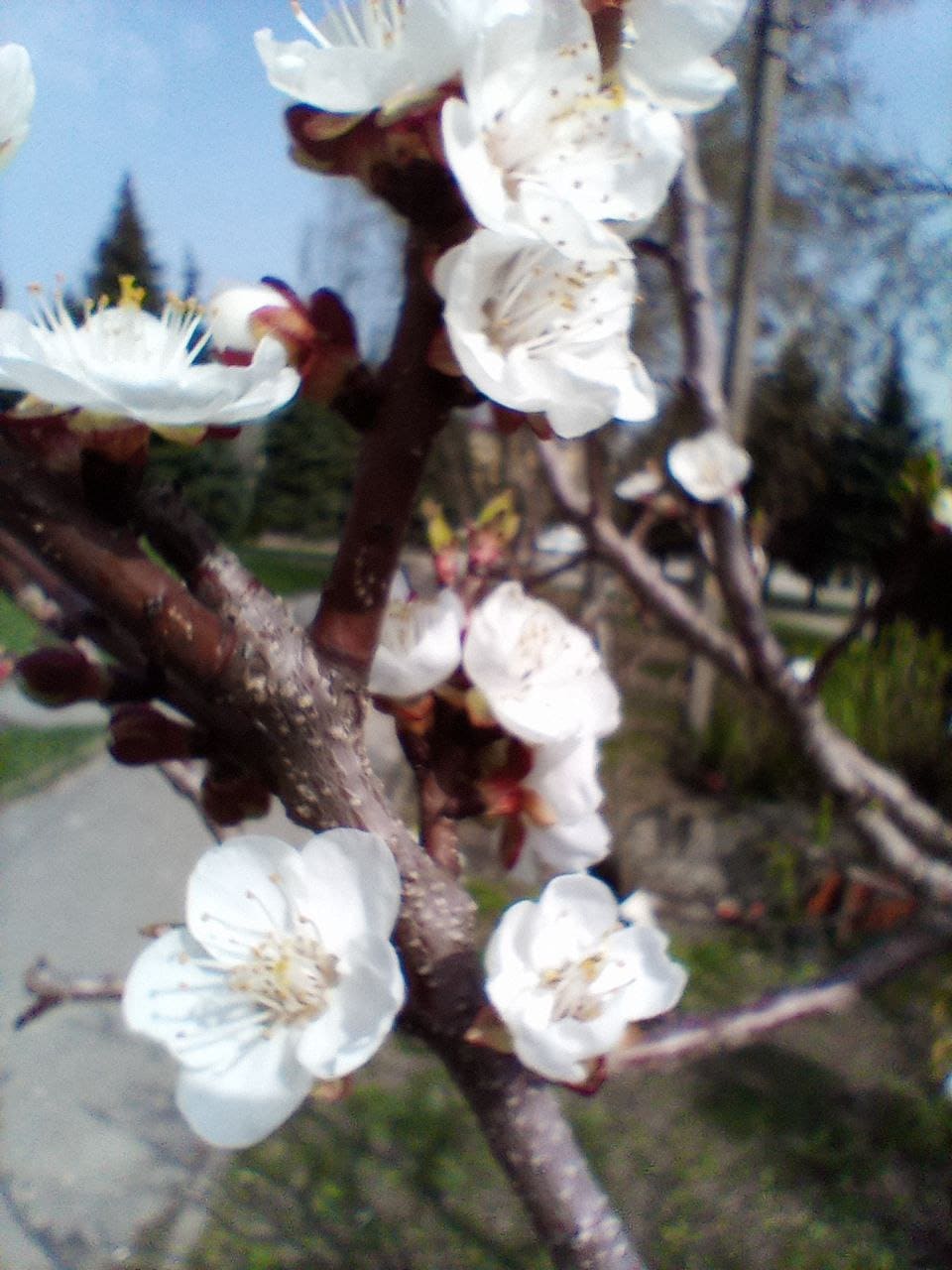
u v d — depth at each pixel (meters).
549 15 0.10
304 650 0.10
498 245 0.09
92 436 0.09
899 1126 0.52
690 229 0.30
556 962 0.11
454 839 0.13
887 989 0.64
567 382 0.09
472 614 0.13
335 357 0.10
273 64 0.09
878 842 0.33
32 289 0.11
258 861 0.10
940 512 0.29
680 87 0.10
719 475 0.32
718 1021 0.21
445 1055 0.11
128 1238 0.47
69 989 0.17
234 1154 0.53
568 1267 0.11
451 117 0.09
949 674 0.98
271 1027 0.10
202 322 0.11
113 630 0.12
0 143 0.10
